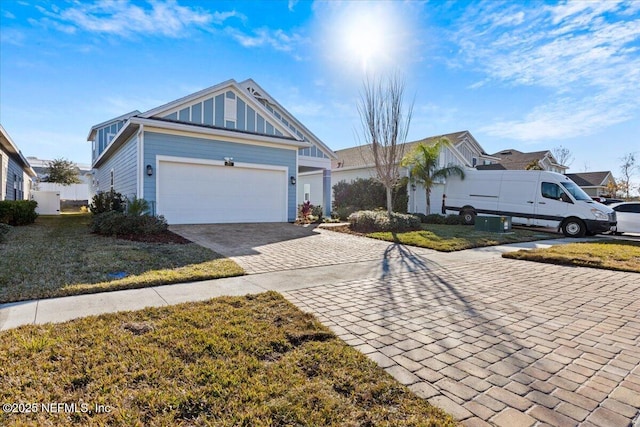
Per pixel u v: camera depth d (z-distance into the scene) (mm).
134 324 3275
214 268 5738
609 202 16938
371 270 6207
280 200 13625
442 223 15867
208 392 2232
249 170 12812
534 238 11023
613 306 4395
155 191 10852
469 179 15633
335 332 3338
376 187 19484
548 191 13383
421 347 3059
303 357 2752
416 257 7590
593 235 12773
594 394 2367
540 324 3711
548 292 5020
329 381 2418
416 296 4660
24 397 2121
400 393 2314
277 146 13391
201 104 11914
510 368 2713
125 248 7074
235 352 2775
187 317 3502
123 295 4301
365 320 3695
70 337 2949
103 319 3396
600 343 3234
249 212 12883
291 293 4645
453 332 3430
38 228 11109
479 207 15219
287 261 6730
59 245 7398
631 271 6383
